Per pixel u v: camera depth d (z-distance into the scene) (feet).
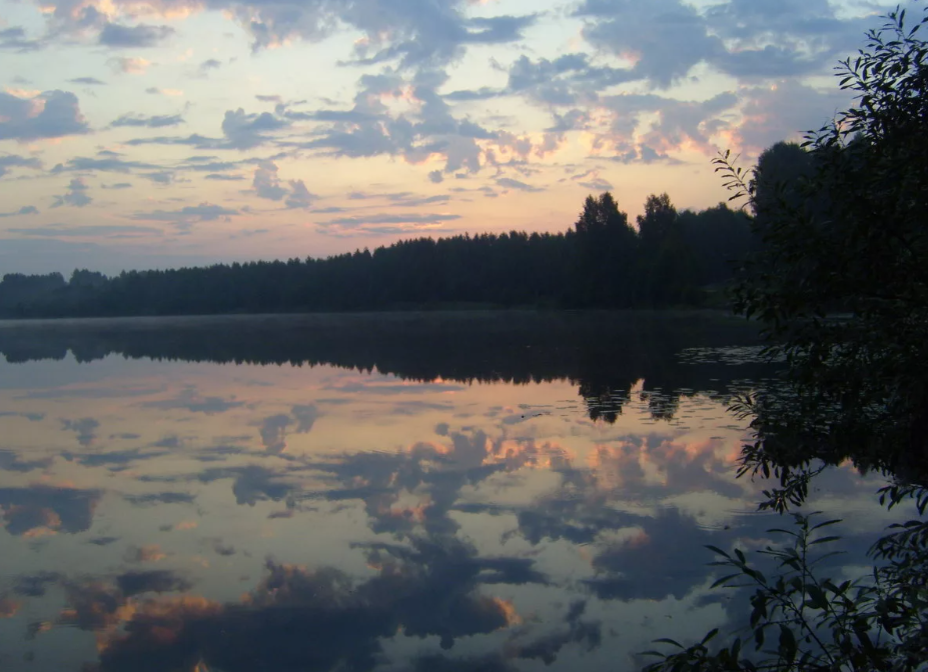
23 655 18.51
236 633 19.29
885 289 10.64
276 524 26.81
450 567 22.68
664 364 64.85
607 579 21.50
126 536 26.08
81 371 78.84
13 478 33.81
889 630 9.95
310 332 136.46
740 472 13.09
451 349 89.20
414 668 17.47
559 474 31.32
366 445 37.73
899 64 10.25
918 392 10.01
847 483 27.99
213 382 64.95
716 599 20.07
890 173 9.97
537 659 17.58
